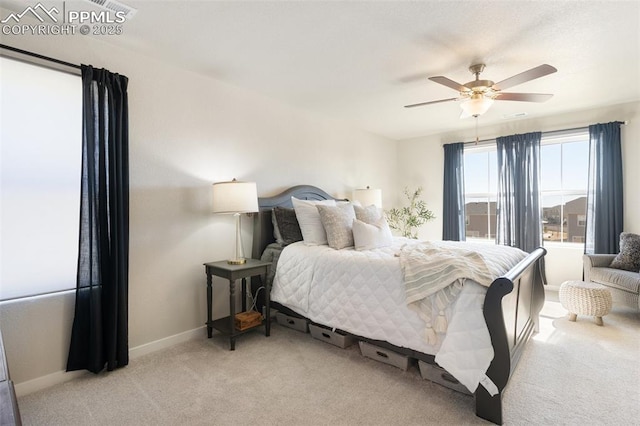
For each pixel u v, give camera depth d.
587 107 4.20
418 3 1.98
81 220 2.22
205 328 3.05
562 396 2.01
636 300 3.22
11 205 2.04
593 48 2.57
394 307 2.29
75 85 2.29
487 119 4.74
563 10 2.05
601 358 2.50
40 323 2.14
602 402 1.94
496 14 2.10
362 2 1.97
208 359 2.54
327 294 2.71
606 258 3.74
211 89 3.13
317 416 1.83
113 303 2.32
